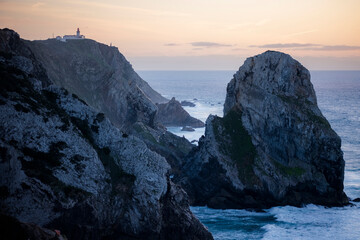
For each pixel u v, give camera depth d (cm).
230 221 6925
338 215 7175
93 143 5388
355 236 6100
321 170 8056
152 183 5106
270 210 7594
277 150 8338
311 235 6156
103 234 4750
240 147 8481
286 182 7931
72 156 4766
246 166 8181
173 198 5375
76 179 4588
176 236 5262
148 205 5003
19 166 4184
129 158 5362
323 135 8062
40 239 3600
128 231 4972
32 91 5203
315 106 8606
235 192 7912
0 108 4466
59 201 4256
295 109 8312
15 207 4012
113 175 5184
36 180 4209
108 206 4816
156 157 5469
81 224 4478
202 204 8006
